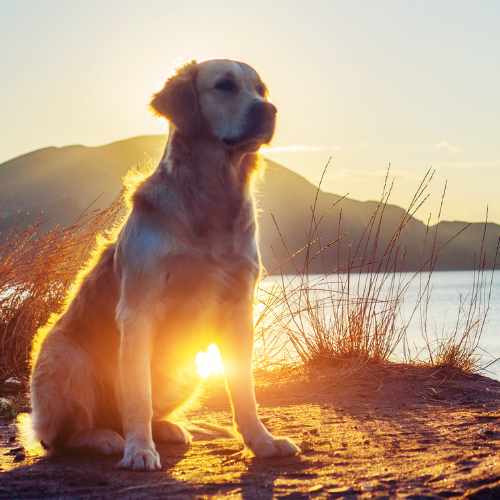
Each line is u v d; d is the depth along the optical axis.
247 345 2.33
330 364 3.53
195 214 2.28
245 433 2.29
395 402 2.97
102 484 2.09
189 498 1.97
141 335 2.25
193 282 2.29
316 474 2.09
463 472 2.02
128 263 2.28
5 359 3.51
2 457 2.37
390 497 1.92
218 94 2.36
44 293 3.62
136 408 2.23
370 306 3.57
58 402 2.34
